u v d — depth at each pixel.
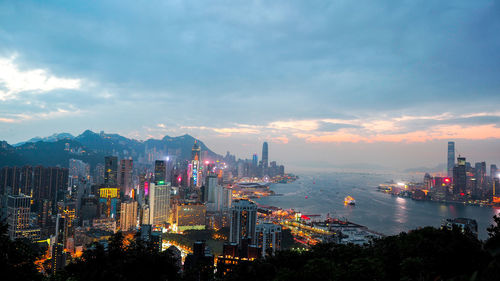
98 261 84.81
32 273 75.31
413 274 77.38
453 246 77.31
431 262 77.69
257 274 111.38
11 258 71.88
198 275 125.50
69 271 86.00
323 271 85.88
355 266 81.81
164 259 90.44
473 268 72.50
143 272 84.00
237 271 118.56
